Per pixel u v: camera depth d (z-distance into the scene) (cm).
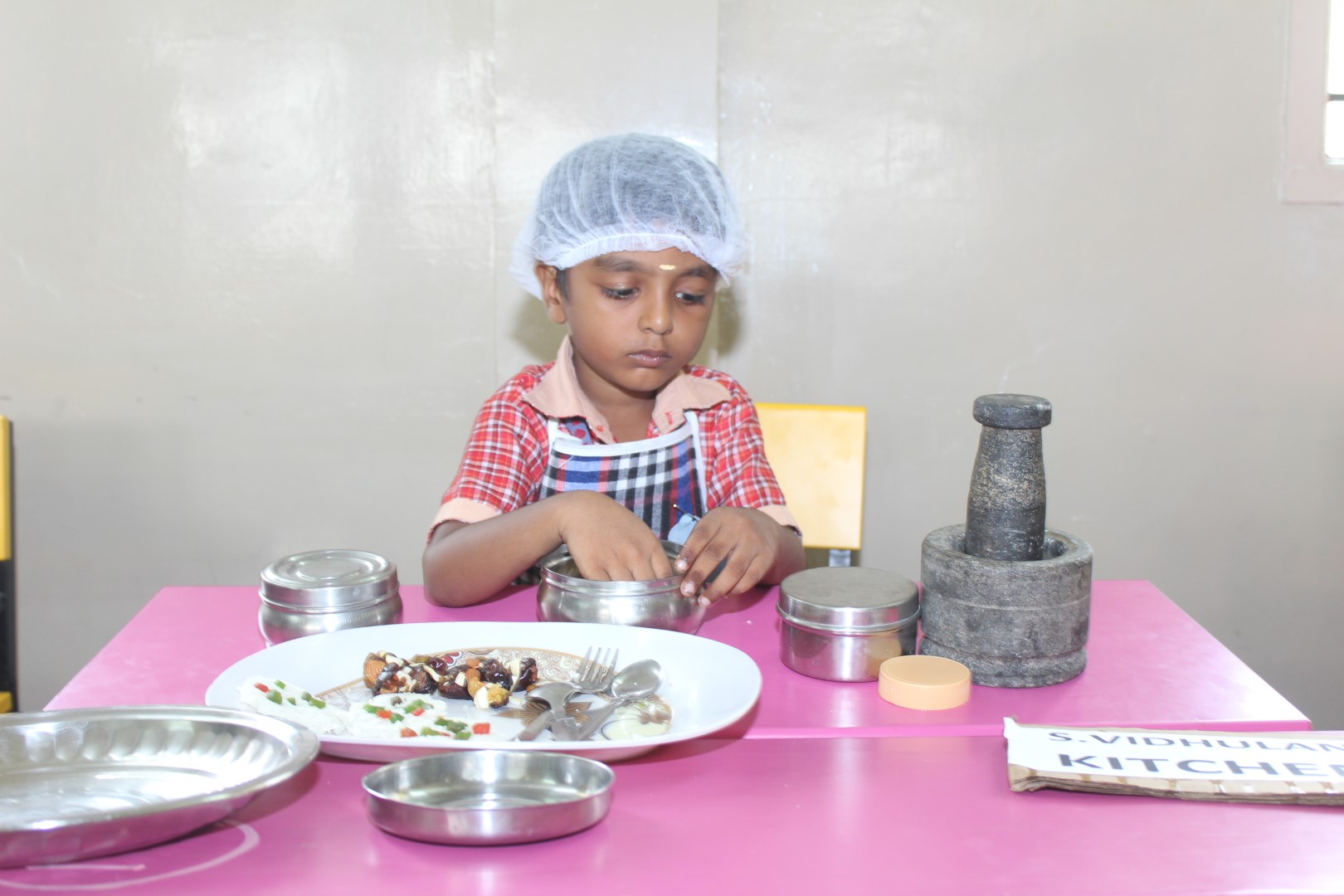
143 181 198
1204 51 202
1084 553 92
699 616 100
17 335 201
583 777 68
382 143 199
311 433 208
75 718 73
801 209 205
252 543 211
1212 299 210
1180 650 100
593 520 103
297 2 195
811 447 150
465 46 196
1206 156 205
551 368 146
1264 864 63
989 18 200
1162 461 215
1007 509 91
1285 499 217
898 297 208
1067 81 202
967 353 210
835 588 96
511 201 197
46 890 59
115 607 211
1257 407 214
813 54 201
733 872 62
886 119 203
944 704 86
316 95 197
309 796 71
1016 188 205
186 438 206
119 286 200
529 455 137
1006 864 63
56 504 207
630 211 120
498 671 85
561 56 193
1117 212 206
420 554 213
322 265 202
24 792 69
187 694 90
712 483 144
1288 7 200
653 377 129
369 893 59
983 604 90
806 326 209
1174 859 63
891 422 212
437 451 209
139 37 193
